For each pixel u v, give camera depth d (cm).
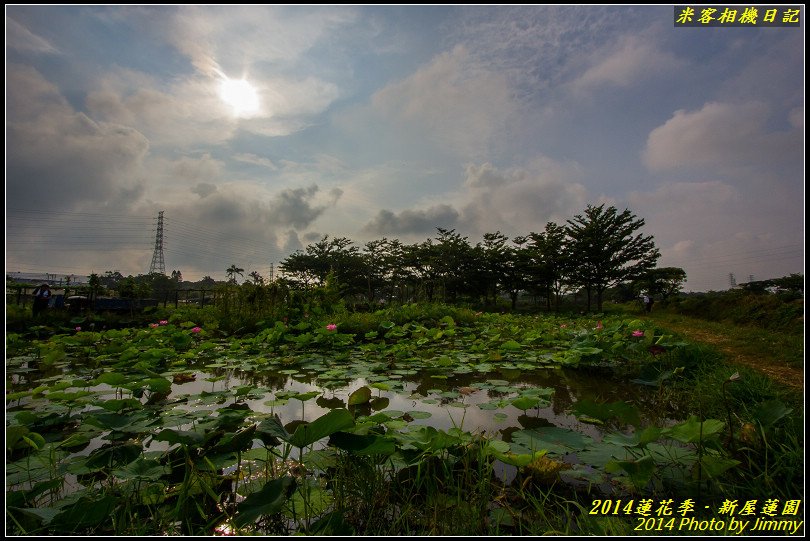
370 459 169
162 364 437
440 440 154
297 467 175
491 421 244
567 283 2408
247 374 406
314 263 3262
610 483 165
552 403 291
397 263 3116
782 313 866
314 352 537
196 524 135
